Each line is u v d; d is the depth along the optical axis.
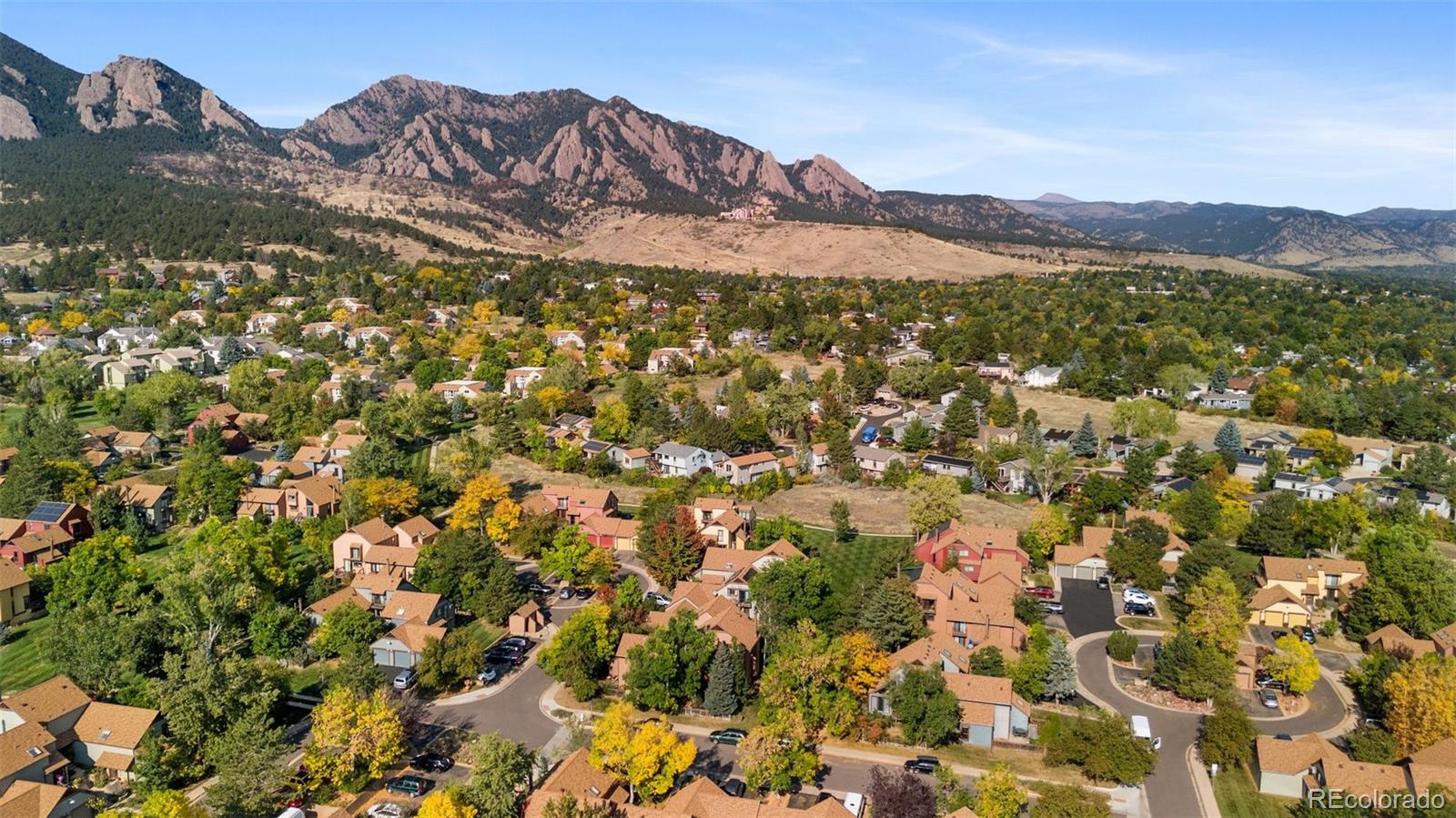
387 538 126.56
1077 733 81.94
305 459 169.00
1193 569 117.06
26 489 137.25
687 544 120.19
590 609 98.06
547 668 95.00
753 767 76.31
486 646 104.69
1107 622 112.50
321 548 124.69
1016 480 163.88
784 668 87.31
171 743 81.06
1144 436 191.38
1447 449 193.88
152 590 114.50
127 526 133.00
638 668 90.06
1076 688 96.56
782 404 192.75
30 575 115.75
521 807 72.12
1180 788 79.94
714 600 107.50
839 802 73.69
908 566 122.31
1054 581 125.19
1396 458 186.38
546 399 195.88
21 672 97.00
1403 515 143.38
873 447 179.75
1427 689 83.62
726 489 153.50
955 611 103.06
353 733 77.31
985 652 92.31
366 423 178.88
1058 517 133.00
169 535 136.50
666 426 183.00
